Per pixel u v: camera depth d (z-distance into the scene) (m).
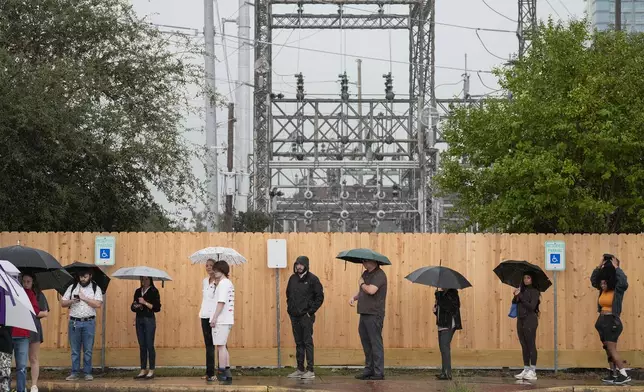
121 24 31.45
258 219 61.44
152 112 31.12
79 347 21.58
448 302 21.81
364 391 19.53
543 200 28.06
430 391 19.53
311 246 23.95
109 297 23.78
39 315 18.56
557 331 23.75
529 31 32.62
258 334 23.78
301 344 21.98
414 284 23.86
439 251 23.97
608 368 23.81
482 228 31.08
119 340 23.67
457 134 32.78
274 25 69.69
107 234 23.91
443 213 67.06
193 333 23.78
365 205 75.12
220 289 20.75
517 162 28.38
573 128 27.98
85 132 28.00
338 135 71.19
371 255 21.42
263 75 68.19
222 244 23.92
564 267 23.38
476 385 20.78
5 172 27.64
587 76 28.89
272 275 23.88
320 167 69.69
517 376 21.97
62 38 30.69
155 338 23.75
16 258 18.53
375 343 21.78
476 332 23.86
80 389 20.42
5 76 26.41
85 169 29.30
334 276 23.92
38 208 28.16
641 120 27.14
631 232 30.11
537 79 30.48
